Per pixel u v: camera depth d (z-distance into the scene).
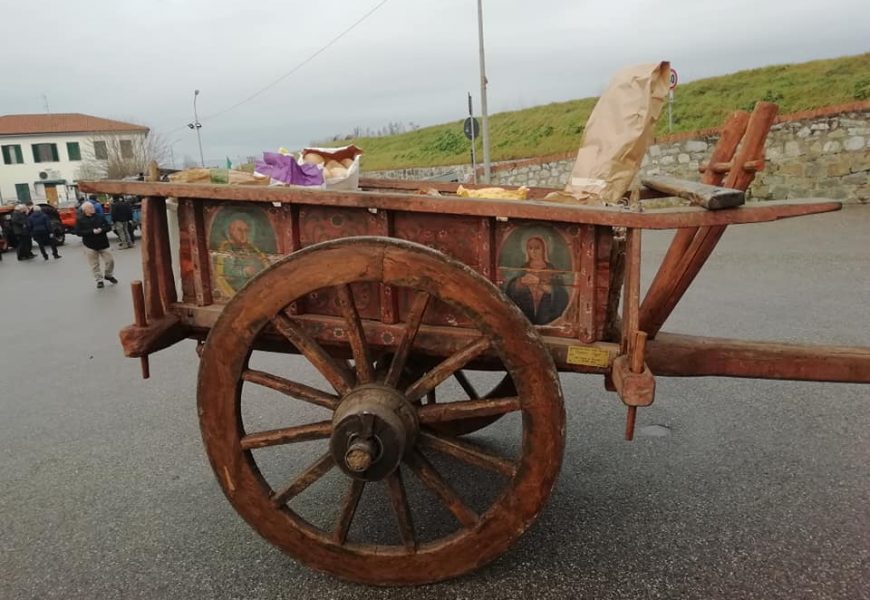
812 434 3.57
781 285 6.89
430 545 2.28
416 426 2.22
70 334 7.18
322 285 2.13
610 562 2.54
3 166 52.25
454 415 2.22
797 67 17.36
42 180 52.91
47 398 4.94
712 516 2.83
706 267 8.07
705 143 13.62
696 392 4.23
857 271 7.29
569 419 3.94
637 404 1.96
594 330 2.22
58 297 9.97
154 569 2.64
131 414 4.49
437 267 2.04
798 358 2.37
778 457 3.33
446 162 24.27
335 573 2.36
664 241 10.91
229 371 2.25
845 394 4.08
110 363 5.84
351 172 2.90
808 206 1.96
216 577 2.57
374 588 2.45
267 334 2.55
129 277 11.77
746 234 10.34
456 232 2.27
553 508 2.95
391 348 2.40
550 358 2.04
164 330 2.49
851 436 3.52
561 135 21.77
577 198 2.56
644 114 2.77
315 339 2.43
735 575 2.43
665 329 5.45
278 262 2.15
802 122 12.38
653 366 2.45
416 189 3.90
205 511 3.10
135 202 20.56
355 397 2.19
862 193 12.13
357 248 2.08
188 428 4.18
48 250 19.22
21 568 2.69
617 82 2.90
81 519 3.06
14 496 3.32
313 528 2.37
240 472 2.34
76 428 4.27
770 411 3.89
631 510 2.91
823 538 2.63
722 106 16.75
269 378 2.28
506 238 2.24
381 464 2.11
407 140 33.00
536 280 2.24
